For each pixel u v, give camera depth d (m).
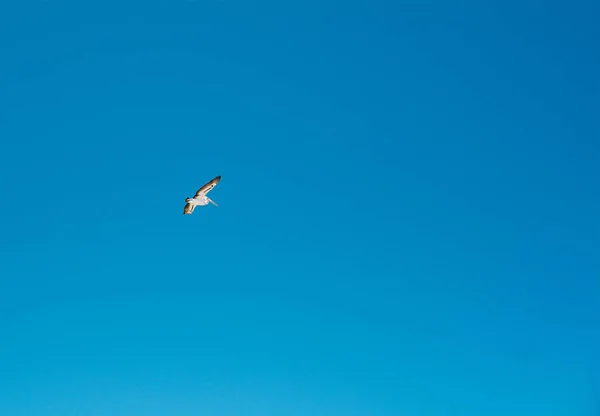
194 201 47.12
